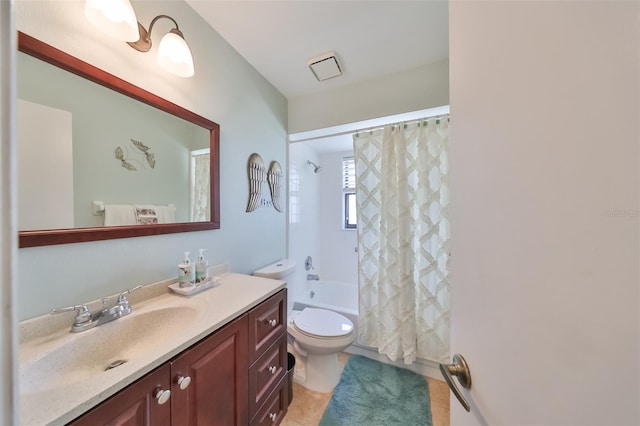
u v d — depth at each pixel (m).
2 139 0.21
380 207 1.92
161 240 1.11
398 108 1.80
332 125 2.02
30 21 0.73
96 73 0.88
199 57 1.30
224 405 0.88
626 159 0.23
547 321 0.31
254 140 1.75
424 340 1.73
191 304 0.99
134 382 0.60
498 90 0.41
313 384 1.57
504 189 0.39
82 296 0.84
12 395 0.21
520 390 0.35
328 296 2.74
